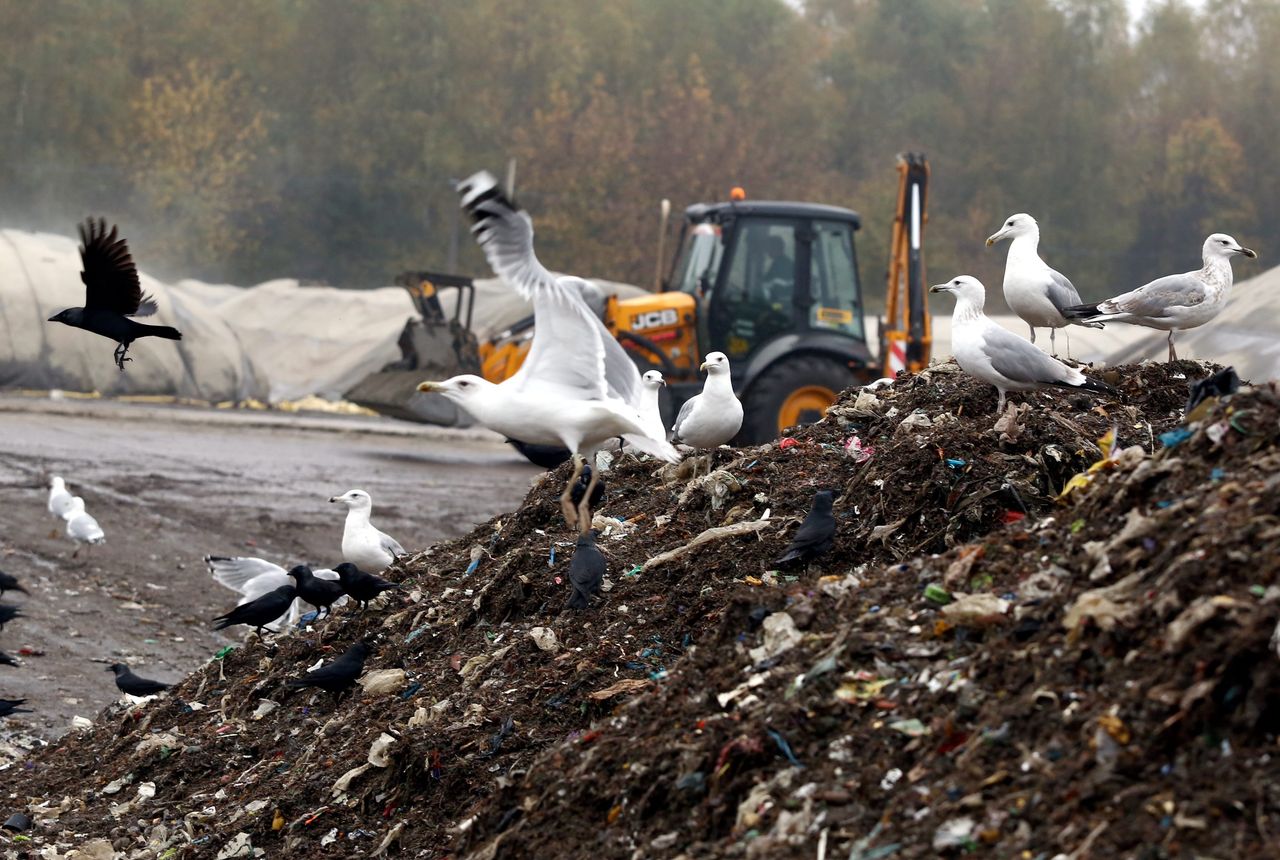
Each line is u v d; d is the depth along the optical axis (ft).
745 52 279.49
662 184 234.17
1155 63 286.87
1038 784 19.43
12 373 115.34
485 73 255.70
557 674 30.50
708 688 25.09
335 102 253.65
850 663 23.66
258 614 40.22
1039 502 30.42
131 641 50.16
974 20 295.89
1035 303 39.14
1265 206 272.51
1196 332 81.87
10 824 32.40
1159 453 25.27
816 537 30.66
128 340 30.86
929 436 33.01
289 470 83.05
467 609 36.22
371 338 133.49
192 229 233.96
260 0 249.96
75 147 239.71
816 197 245.45
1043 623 22.54
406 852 26.96
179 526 65.36
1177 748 18.97
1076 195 268.41
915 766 21.09
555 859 23.32
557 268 232.12
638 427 30.32
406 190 255.09
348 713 33.58
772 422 85.71
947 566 25.86
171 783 33.53
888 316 88.17
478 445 105.50
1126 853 17.75
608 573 34.55
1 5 237.66
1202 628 19.81
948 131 275.18
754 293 88.33
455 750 28.78
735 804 22.08
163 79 236.02
